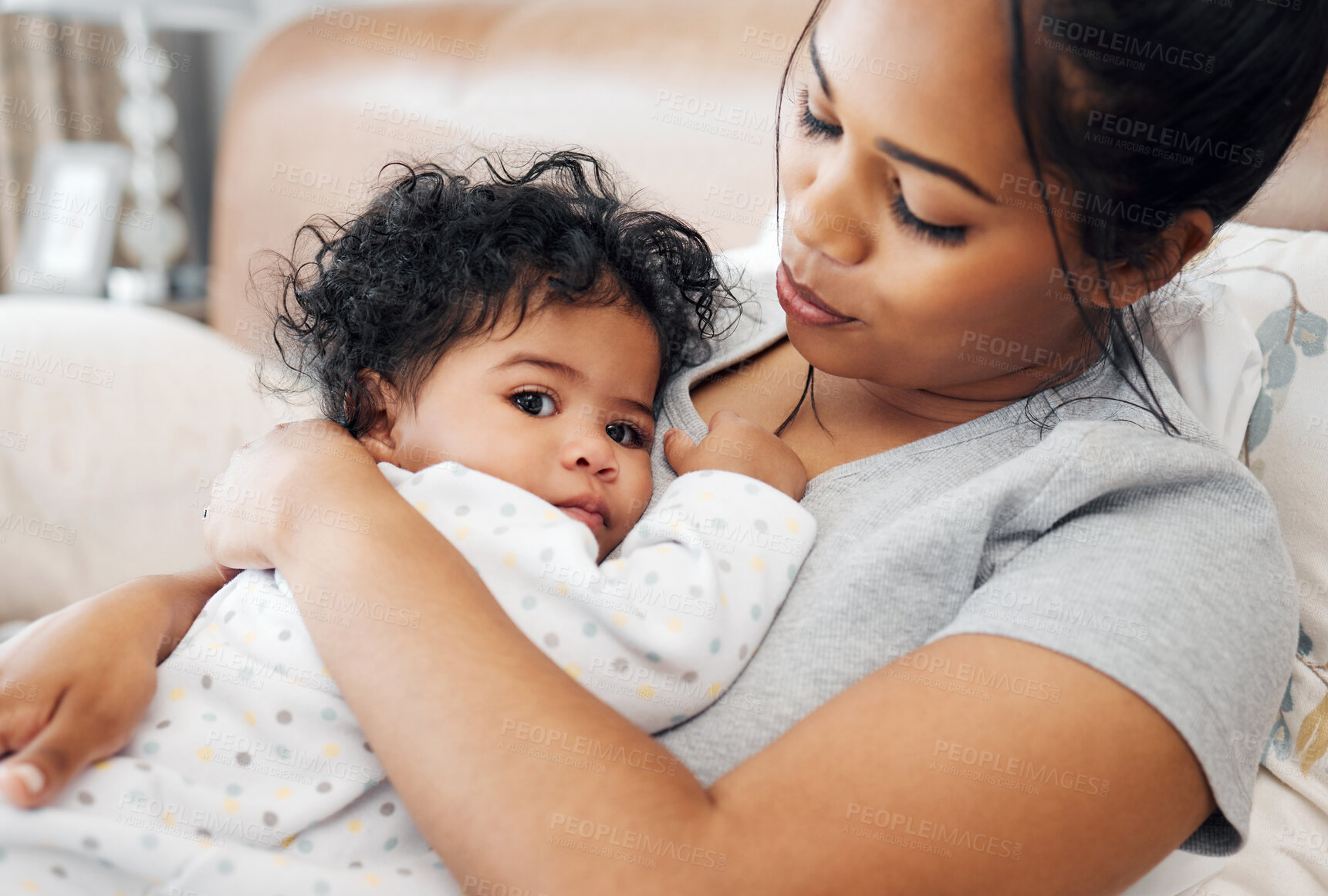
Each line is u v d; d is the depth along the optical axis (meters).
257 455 0.64
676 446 0.75
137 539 1.30
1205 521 0.56
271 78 2.31
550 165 0.89
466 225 0.74
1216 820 0.54
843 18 0.58
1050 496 0.57
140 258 2.91
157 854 0.54
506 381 0.70
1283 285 0.88
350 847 0.58
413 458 0.73
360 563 0.53
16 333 1.34
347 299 0.77
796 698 0.57
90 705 0.57
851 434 0.74
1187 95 0.54
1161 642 0.49
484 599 0.53
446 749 0.48
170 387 1.37
